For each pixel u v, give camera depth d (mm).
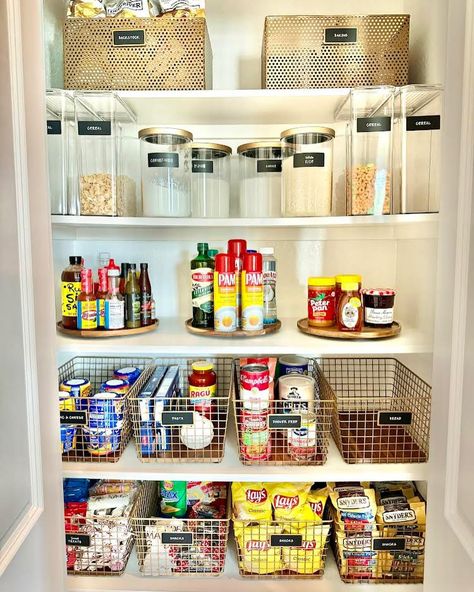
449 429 882
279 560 1344
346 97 1332
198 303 1451
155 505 1540
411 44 1549
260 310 1377
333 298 1434
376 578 1331
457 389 854
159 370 1627
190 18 1341
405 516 1334
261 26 1644
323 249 1696
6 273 731
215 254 1529
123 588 1307
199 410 1368
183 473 1268
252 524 1333
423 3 1438
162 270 1719
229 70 1658
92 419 1330
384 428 1521
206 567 1350
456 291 848
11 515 749
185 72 1354
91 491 1424
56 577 928
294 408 1320
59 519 945
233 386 1479
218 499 1473
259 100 1358
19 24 778
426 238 1403
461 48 832
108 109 1344
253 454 1308
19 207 773
